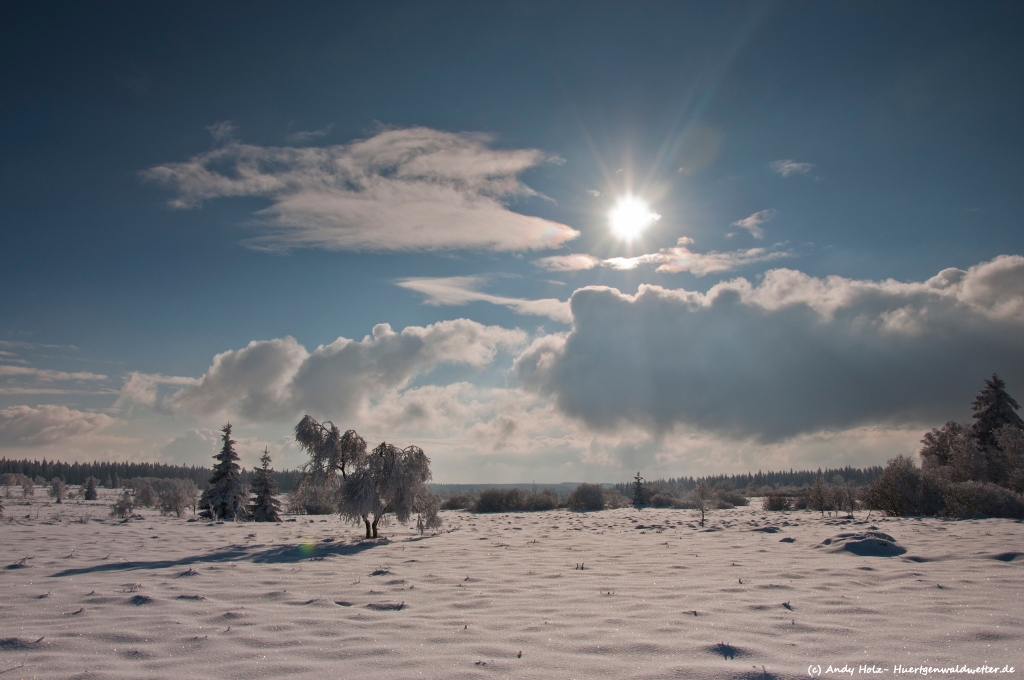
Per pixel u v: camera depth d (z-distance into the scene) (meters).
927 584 9.61
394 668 5.57
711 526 26.34
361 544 18.69
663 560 13.93
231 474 37.72
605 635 6.64
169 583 10.58
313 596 9.32
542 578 11.23
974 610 7.60
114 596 9.12
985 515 26.45
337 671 5.50
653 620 7.36
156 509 45.72
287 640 6.60
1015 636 6.30
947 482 30.06
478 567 12.91
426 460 22.62
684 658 5.73
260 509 37.34
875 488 32.06
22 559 14.12
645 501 63.66
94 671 5.50
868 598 8.58
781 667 5.41
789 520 28.61
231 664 5.74
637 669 5.43
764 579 10.62
